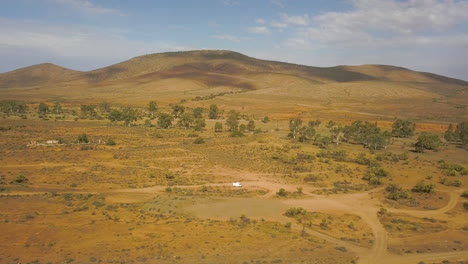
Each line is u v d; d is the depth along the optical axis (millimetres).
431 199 64500
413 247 43125
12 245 37312
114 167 77562
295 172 79688
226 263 34938
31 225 43125
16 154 83812
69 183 65062
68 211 49250
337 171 81312
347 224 50656
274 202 58812
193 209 53156
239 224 47625
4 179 64875
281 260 36344
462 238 46844
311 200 61156
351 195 65062
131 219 47094
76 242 38750
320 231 47125
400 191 67125
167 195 59719
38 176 67812
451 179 77938
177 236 41688
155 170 76750
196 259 35594
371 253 40781
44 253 35781
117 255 35844
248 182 70875
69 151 90000
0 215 46125
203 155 92500
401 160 97500
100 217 47375
